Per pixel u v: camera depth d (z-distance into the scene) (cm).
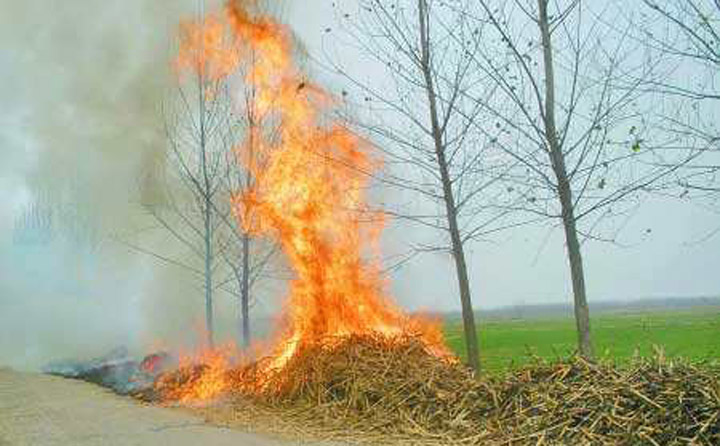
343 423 1144
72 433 1073
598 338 1535
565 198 1117
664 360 1005
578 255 1113
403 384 1198
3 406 1378
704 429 837
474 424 1035
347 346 1367
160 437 1036
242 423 1166
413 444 983
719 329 1484
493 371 1231
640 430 880
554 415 970
